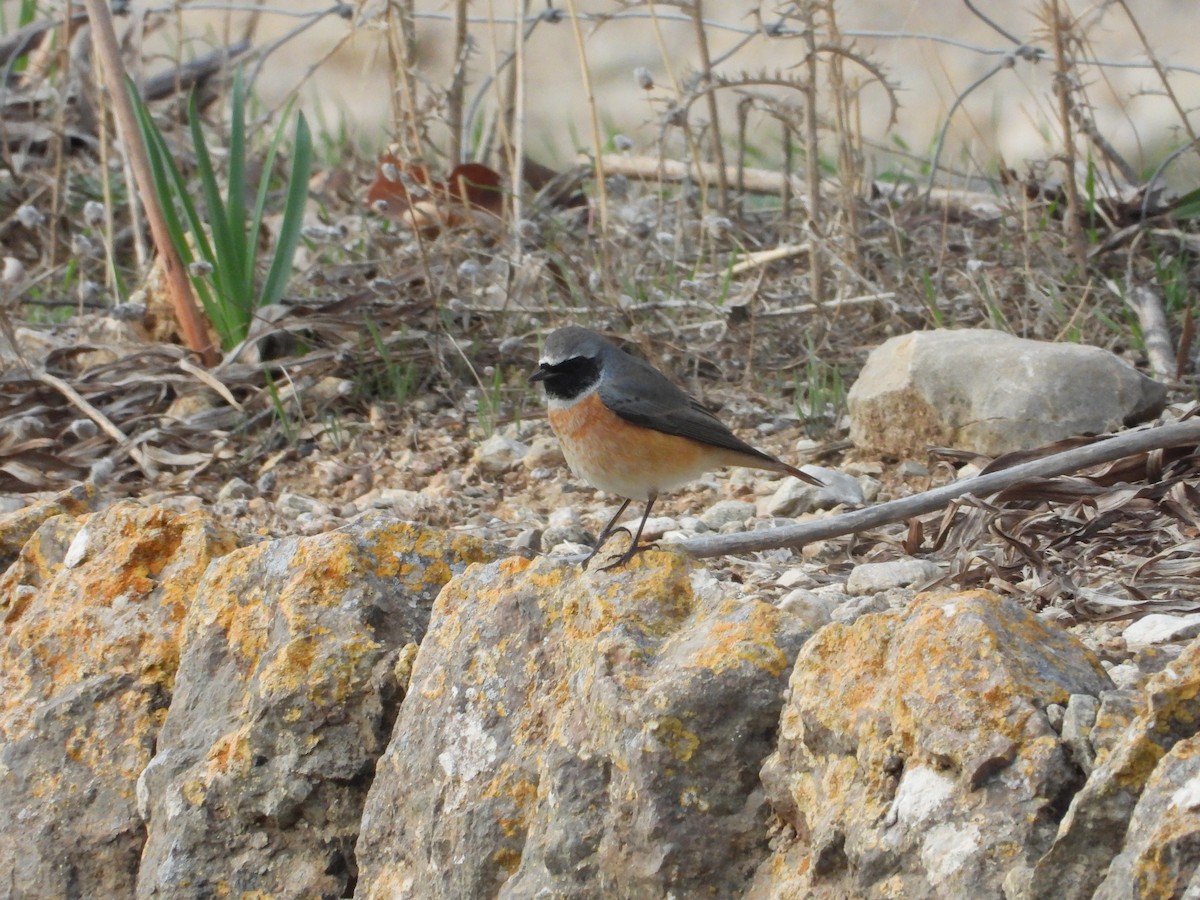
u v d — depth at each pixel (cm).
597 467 948
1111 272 1402
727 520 1057
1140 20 2680
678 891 631
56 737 859
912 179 1758
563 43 2928
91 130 1884
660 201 1502
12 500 1179
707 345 1353
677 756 636
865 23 2672
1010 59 1470
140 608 884
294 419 1286
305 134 1393
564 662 712
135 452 1234
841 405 1245
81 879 838
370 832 749
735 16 2791
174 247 1318
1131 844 512
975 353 1127
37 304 1472
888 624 613
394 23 1414
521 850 690
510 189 1536
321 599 799
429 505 1111
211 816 777
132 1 1986
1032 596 821
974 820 549
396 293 1389
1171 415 1120
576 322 1342
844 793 593
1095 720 552
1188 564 829
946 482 1102
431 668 748
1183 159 1733
